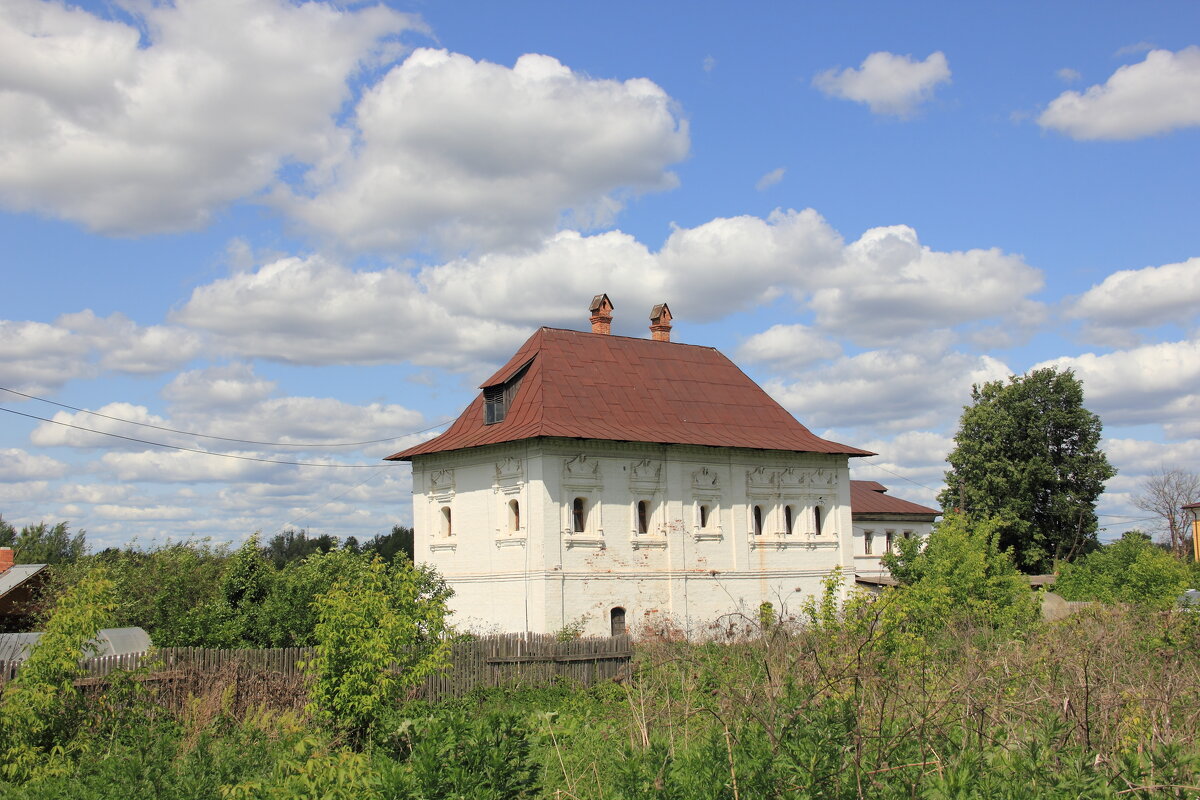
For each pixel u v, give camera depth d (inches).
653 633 1370.6
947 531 1642.5
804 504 2167.8
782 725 516.1
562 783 608.4
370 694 877.2
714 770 485.4
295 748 663.1
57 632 832.9
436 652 959.6
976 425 2874.0
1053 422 2802.7
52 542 3144.7
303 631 1407.5
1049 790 466.3
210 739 826.8
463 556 1941.4
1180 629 888.3
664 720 666.2
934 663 676.7
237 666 1088.8
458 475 1969.7
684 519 1974.7
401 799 538.6
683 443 1951.3
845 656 618.8
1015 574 1555.1
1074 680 595.5
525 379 1991.9
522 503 1830.7
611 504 1882.4
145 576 1731.1
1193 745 544.7
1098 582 1889.8
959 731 545.3
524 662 1347.2
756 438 2121.1
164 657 1119.6
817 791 462.6
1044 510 2829.7
